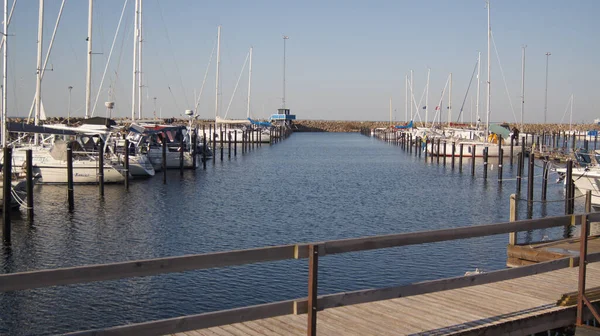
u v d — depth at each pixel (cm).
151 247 2238
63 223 2653
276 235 2503
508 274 892
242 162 6769
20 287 535
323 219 2936
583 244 914
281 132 12912
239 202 3478
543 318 900
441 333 815
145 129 4875
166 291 1652
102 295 1616
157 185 4194
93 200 3347
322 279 1775
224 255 643
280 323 848
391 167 6297
